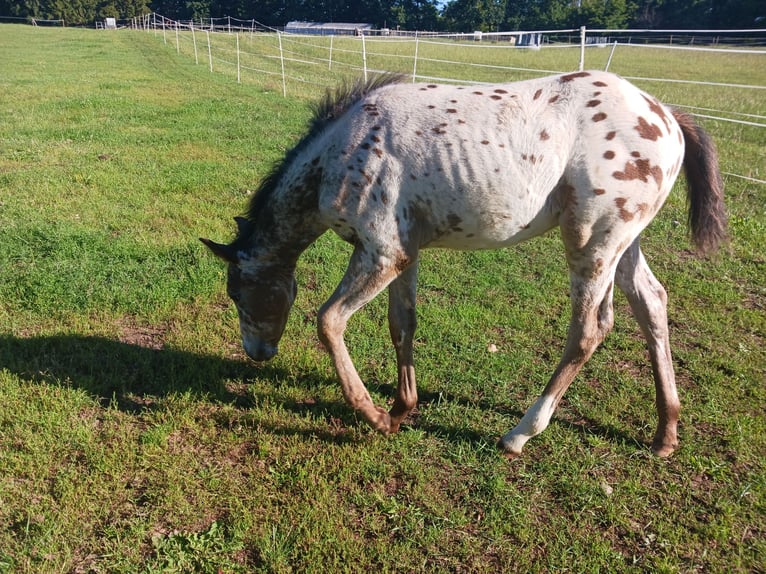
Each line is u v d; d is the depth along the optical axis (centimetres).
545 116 296
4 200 708
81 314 475
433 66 2341
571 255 313
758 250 626
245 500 311
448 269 589
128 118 1207
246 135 1086
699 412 382
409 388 360
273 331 380
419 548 288
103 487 312
